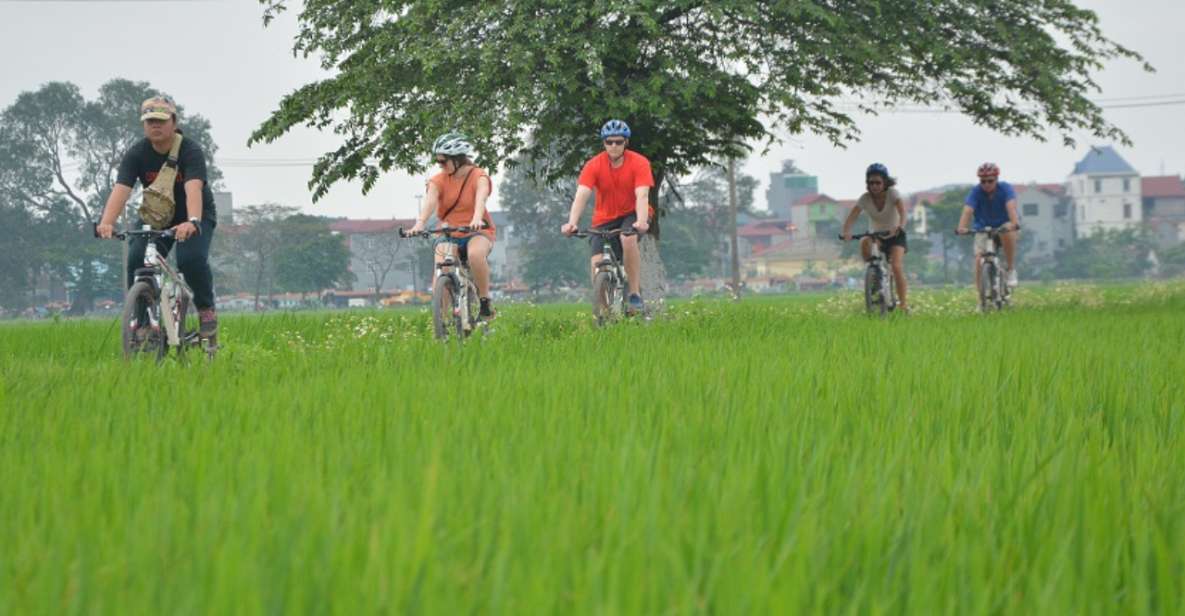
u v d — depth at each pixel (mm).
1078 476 4750
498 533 3805
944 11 32875
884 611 3057
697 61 29812
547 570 3115
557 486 4680
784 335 17031
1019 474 5023
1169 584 3211
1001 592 3377
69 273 190875
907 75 33125
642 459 4871
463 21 28688
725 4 28578
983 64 33000
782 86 30047
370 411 7488
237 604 2770
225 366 12102
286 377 10938
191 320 24984
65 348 19453
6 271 184875
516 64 27500
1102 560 3639
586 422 6984
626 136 20281
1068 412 7539
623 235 20516
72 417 7676
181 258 15508
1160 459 5750
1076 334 16438
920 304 37312
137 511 4051
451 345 13922
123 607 2848
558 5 28859
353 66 31562
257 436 6375
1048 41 33969
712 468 5113
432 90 28891
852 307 38469
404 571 3008
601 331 17578
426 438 5977
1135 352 12867
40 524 3988
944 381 9281
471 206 18828
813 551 3523
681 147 31781
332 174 31469
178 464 5523
